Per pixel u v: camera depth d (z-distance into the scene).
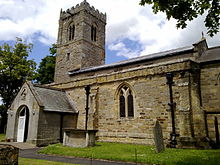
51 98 19.94
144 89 16.64
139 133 16.12
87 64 32.06
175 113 14.59
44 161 9.65
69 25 35.25
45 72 40.22
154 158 9.55
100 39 35.97
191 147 12.84
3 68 30.62
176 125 14.38
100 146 14.36
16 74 31.20
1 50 31.95
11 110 20.23
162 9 7.46
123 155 10.62
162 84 15.71
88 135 14.09
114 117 18.02
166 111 15.05
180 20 7.62
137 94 16.97
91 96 19.64
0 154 7.24
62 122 19.20
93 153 11.41
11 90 33.03
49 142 17.52
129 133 16.72
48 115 17.98
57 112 18.73
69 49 33.44
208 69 15.82
